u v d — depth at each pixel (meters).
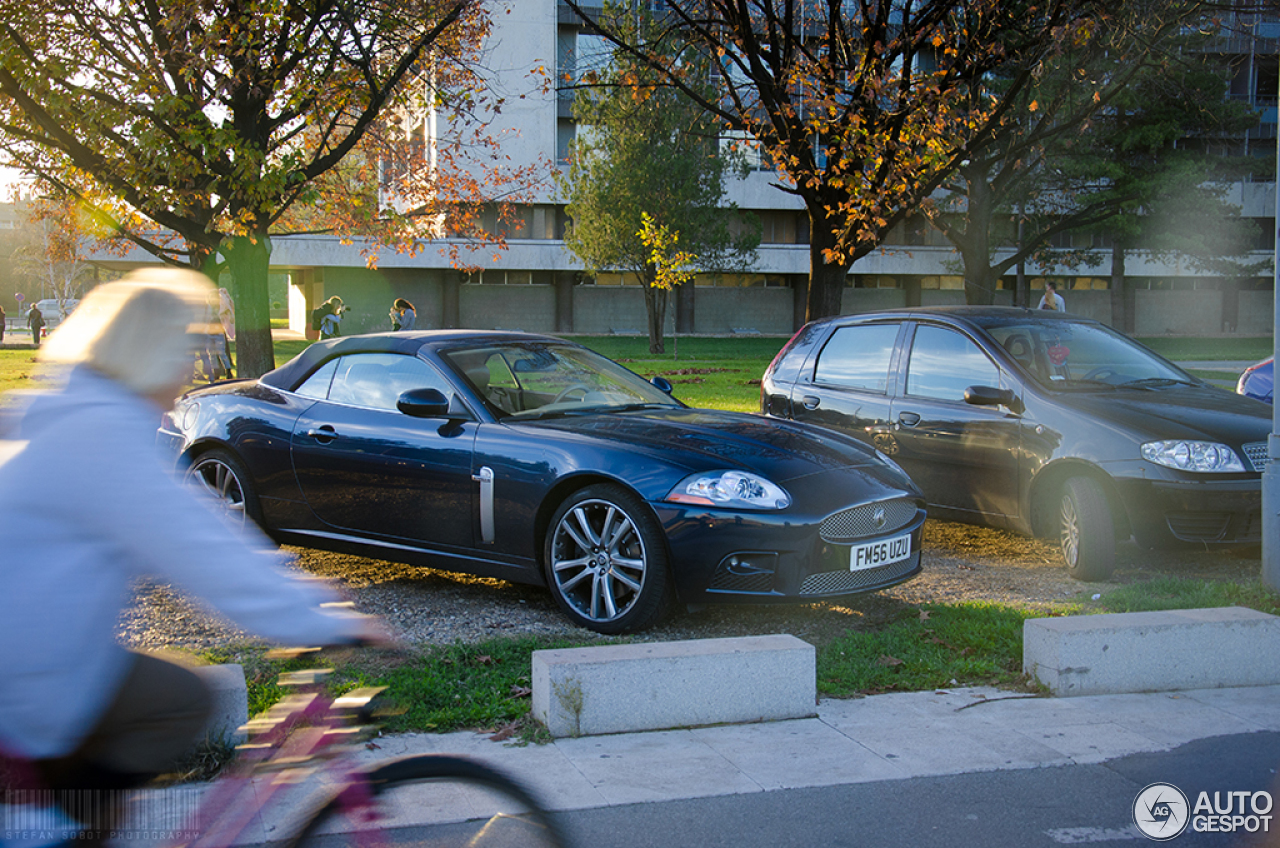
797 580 4.74
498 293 52.31
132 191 13.31
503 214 17.44
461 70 15.87
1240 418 6.12
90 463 1.80
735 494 4.73
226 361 12.42
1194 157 33.28
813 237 14.71
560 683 3.74
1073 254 36.78
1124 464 5.86
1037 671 4.34
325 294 49.28
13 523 1.74
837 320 7.89
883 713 4.04
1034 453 6.25
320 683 2.21
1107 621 4.41
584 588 5.08
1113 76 16.14
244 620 1.91
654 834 2.97
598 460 4.93
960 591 5.91
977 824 3.05
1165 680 4.35
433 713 3.88
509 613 5.34
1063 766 3.50
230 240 14.04
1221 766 3.51
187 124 12.23
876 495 5.03
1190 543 5.80
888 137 13.02
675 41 15.37
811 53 14.09
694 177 35.84
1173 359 30.11
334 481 5.73
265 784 2.06
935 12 13.42
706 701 3.90
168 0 11.89
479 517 5.25
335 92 13.39
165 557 1.84
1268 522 5.39
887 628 5.06
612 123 34.72
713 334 55.75
